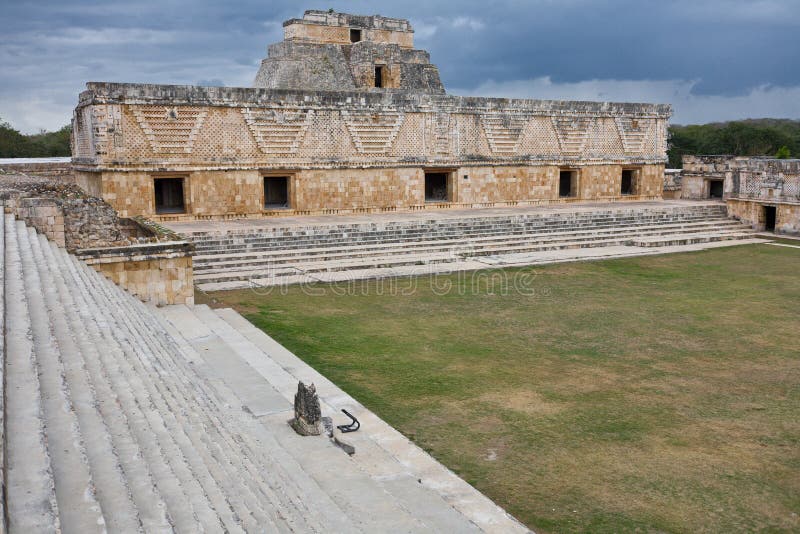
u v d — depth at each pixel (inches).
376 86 1322.6
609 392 449.7
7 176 1015.0
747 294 749.3
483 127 1261.1
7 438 169.2
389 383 462.3
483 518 289.7
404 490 307.9
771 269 898.7
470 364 504.4
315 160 1112.8
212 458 236.4
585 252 995.3
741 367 502.3
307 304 679.1
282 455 319.6
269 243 895.1
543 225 1111.6
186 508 177.2
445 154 1232.2
